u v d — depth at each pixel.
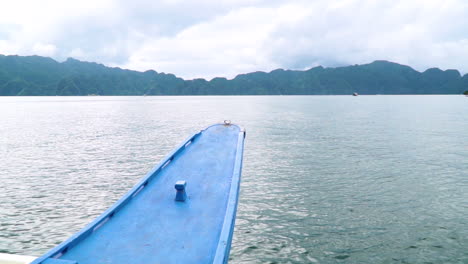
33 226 10.19
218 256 4.72
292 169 17.25
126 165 18.66
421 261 8.01
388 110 81.31
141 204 7.17
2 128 40.00
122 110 90.94
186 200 7.40
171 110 89.31
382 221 10.35
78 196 13.08
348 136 30.52
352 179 15.18
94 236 5.71
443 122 44.62
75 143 27.28
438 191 13.27
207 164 10.33
